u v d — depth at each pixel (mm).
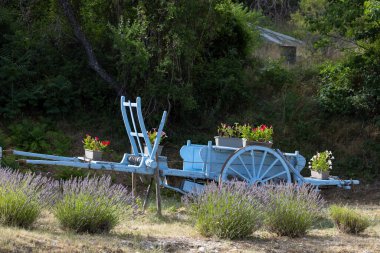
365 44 21219
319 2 26625
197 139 19500
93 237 8289
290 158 13844
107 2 19406
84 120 19156
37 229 8523
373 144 20156
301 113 21141
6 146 16500
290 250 8617
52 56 19953
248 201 9602
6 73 18250
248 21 24109
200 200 9961
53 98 18781
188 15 18406
